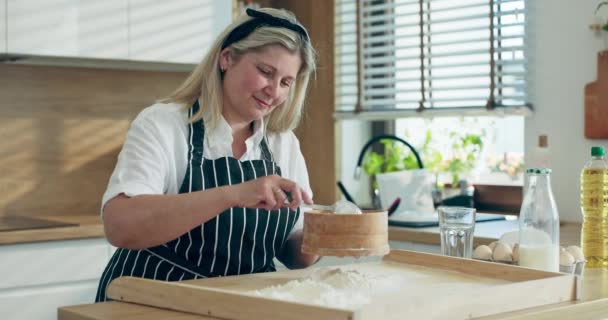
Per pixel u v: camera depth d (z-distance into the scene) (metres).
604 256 2.17
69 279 3.01
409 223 3.18
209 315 1.46
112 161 3.75
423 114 3.78
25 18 3.14
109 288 1.65
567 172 3.29
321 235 1.73
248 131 2.15
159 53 3.47
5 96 3.47
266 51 1.94
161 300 1.54
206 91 2.03
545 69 3.36
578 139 3.26
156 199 1.76
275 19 1.96
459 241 2.02
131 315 1.48
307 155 4.06
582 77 3.24
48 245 2.97
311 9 4.00
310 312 1.32
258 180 1.74
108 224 1.79
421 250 3.04
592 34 3.20
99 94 3.71
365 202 4.19
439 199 3.78
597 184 2.17
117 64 3.61
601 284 1.85
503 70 3.54
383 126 4.19
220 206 1.73
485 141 3.78
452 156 3.87
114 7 3.34
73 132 3.64
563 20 3.29
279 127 2.19
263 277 1.81
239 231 2.02
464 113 3.62
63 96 3.62
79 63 3.54
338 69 4.06
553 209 1.91
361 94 4.02
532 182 1.93
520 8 3.45
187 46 3.54
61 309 1.55
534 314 1.50
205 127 2.03
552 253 1.89
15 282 2.90
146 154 1.88
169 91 3.91
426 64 3.84
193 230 1.98
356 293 1.57
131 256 2.01
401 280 1.73
